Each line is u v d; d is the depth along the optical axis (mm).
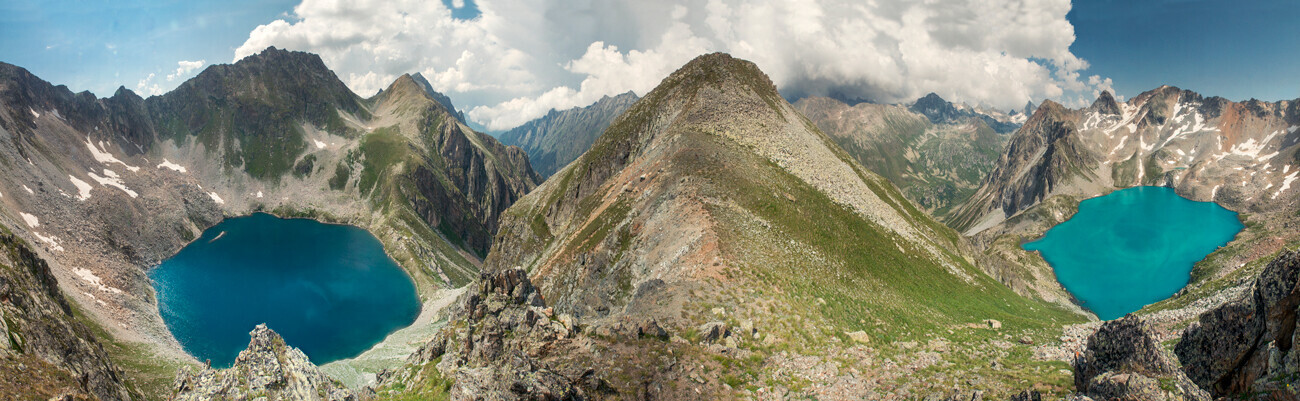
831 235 111562
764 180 128875
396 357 144875
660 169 137500
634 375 49406
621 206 134875
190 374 48594
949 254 143375
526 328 56156
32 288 100000
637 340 55625
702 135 151750
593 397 44969
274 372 48000
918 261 121312
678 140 148750
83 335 97875
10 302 79000
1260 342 28203
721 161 132625
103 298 192500
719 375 51156
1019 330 68938
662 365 51406
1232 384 29188
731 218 103375
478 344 56969
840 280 89562
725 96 188625
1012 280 165125
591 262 121812
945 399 42656
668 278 85750
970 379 46750
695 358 53594
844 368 53562
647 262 100750
